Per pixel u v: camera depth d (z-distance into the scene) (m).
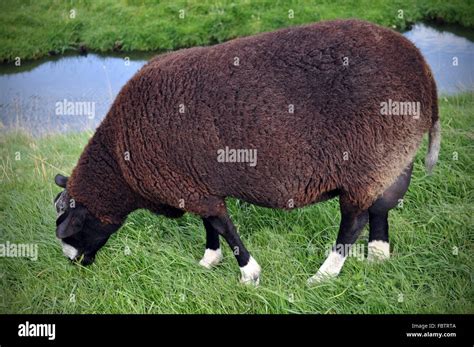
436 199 4.91
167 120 3.73
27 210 5.25
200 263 4.46
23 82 7.48
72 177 4.23
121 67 7.79
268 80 3.60
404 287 4.10
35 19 8.16
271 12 8.59
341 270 4.22
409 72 3.63
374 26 3.74
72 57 8.08
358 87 3.53
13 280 4.56
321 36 3.65
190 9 8.71
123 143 3.91
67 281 4.41
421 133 3.79
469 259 4.31
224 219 4.04
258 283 4.20
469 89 6.27
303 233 4.66
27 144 6.56
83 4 8.41
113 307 4.21
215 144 3.67
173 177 3.86
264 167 3.68
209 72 3.69
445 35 7.21
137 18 8.38
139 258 4.44
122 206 4.26
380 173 3.70
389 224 4.62
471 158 5.26
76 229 4.18
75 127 6.91
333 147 3.60
